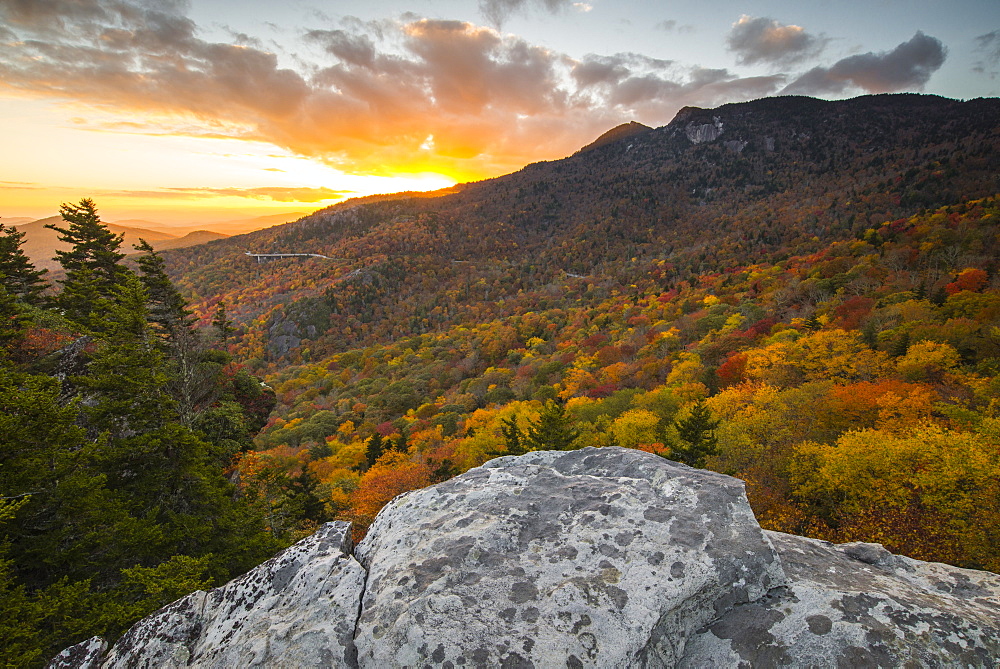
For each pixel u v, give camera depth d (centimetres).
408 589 415
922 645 349
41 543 1127
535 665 344
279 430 7712
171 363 2366
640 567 409
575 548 444
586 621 370
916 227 9781
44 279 3138
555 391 7000
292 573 485
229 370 2909
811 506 2481
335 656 374
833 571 442
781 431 2964
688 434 2747
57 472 1160
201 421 2461
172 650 434
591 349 9288
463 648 353
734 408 3797
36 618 899
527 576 419
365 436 6669
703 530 442
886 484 2148
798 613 383
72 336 2473
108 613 990
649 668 351
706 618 396
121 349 1492
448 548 460
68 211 3081
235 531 1536
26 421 1081
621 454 604
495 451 4291
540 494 532
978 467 1919
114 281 3034
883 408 2959
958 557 1830
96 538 1177
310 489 2930
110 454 1342
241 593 475
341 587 445
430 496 557
